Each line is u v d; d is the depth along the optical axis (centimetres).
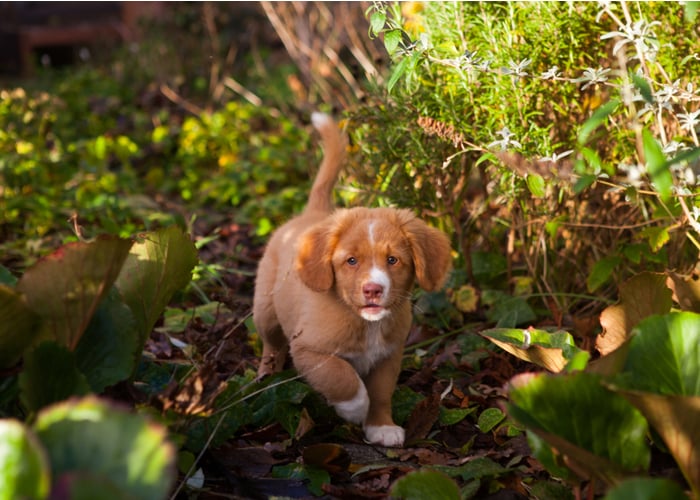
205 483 131
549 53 164
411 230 151
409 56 144
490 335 135
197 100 400
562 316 172
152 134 330
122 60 470
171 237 130
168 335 171
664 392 121
